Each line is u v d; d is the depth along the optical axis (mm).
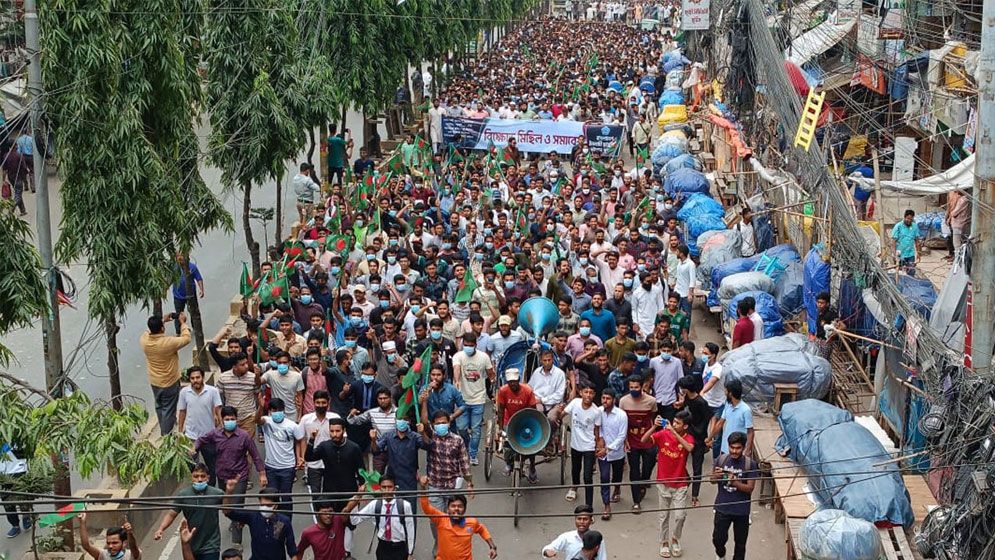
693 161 30156
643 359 15562
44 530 14320
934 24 25422
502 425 15133
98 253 14930
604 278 19984
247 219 23062
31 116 14195
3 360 11734
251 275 23656
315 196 28297
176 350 15594
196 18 17750
